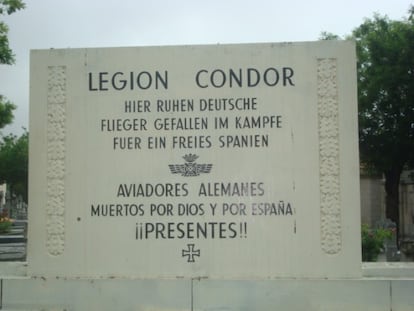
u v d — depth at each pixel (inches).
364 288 292.5
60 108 312.7
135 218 306.5
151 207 306.2
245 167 303.6
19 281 305.9
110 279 303.1
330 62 303.7
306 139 302.0
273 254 300.0
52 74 314.0
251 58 307.0
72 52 313.7
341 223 298.4
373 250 533.0
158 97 309.4
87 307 302.5
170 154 307.4
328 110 302.0
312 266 298.4
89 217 308.3
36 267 309.4
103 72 312.5
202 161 305.4
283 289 295.3
